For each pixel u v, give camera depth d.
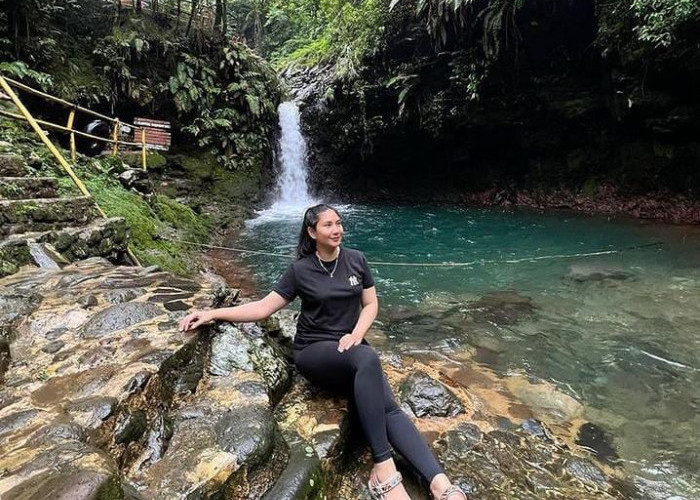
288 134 13.30
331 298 2.12
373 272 6.08
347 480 1.91
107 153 7.77
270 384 2.13
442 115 11.16
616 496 1.96
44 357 1.95
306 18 17.88
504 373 3.22
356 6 12.34
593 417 2.67
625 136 9.70
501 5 8.44
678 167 9.08
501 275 5.77
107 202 5.78
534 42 9.34
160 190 9.39
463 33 9.70
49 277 3.01
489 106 10.66
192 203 9.88
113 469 1.23
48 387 1.71
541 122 10.71
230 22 15.50
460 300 4.86
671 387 3.01
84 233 4.03
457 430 2.35
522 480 2.00
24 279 2.96
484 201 12.38
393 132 12.40
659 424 2.59
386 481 1.73
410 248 7.58
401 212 11.45
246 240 8.51
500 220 9.86
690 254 6.31
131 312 2.35
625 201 10.03
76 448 1.30
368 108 12.34
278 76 14.78
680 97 8.02
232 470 1.50
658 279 5.26
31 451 1.30
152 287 2.84
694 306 4.38
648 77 7.98
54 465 1.21
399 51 11.11
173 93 10.40
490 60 9.62
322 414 2.06
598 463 2.24
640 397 2.89
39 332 2.19
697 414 2.69
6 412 1.54
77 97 8.89
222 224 9.63
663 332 3.85
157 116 10.57
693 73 7.52
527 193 11.74
